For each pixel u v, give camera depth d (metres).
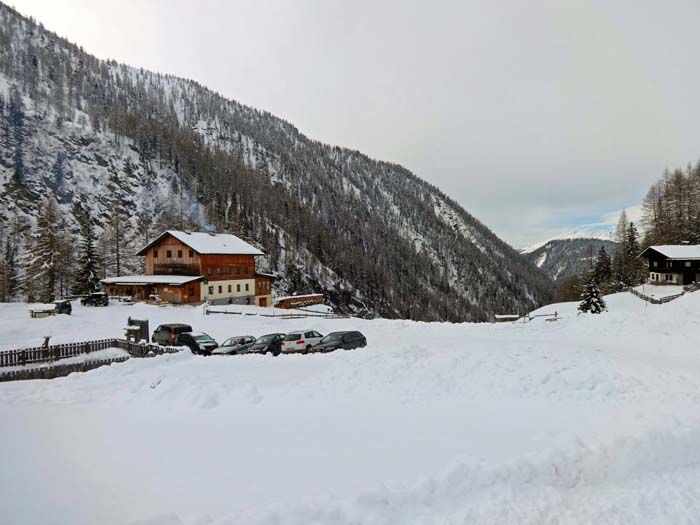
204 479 7.49
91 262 69.56
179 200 134.38
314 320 44.12
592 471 7.99
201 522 5.84
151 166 141.88
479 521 6.44
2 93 136.62
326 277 134.25
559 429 9.77
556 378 13.48
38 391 14.73
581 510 6.93
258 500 6.63
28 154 116.25
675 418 9.92
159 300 60.12
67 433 10.25
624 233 93.62
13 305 51.88
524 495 7.17
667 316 26.55
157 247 67.69
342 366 15.94
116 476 7.70
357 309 126.19
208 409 12.40
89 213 111.50
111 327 41.50
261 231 134.75
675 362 17.75
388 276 162.62
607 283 81.12
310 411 11.72
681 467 8.35
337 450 8.79
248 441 9.46
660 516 6.78
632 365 15.21
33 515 6.27
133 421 11.24
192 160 155.50
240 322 44.12
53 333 38.16
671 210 87.56
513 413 11.12
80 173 121.19
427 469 7.72
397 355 16.41
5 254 86.56
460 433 9.68
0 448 9.23
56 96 165.50
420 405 12.09
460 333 31.39
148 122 166.00
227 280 66.06
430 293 168.38
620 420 10.23
